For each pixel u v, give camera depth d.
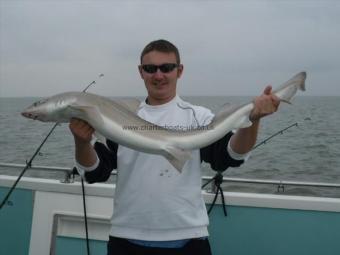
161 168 2.37
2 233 3.56
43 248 3.45
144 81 2.59
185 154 2.31
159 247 2.31
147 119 2.51
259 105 2.22
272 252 3.16
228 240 3.21
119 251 2.41
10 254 3.53
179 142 2.33
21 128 14.68
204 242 2.39
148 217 2.32
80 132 2.29
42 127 15.11
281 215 3.14
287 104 2.23
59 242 3.43
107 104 2.34
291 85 2.24
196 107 2.58
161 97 2.53
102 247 3.34
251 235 3.18
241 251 3.20
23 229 3.52
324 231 3.09
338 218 3.08
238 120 2.30
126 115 2.34
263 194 3.21
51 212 3.46
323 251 3.10
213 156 2.52
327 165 9.68
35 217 3.49
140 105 2.60
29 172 5.64
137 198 2.37
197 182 2.42
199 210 2.39
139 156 2.43
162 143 2.31
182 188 2.35
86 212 3.37
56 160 8.24
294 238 3.13
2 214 3.57
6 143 11.21
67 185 3.43
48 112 2.29
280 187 3.25
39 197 3.50
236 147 2.38
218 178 3.13
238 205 3.19
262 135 7.95
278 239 3.15
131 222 2.37
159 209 2.32
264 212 3.16
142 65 2.56
